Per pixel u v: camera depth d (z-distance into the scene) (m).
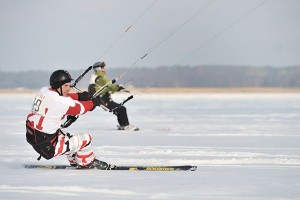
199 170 30.02
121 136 54.75
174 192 23.64
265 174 28.44
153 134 56.97
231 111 110.12
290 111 108.19
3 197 22.83
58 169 30.88
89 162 30.73
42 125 29.92
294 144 45.38
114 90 61.06
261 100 181.88
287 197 22.52
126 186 25.11
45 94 30.03
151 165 32.75
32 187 24.98
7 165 32.84
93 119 89.75
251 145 44.72
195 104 152.00
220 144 45.72
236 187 24.73
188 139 50.62
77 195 23.16
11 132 60.72
